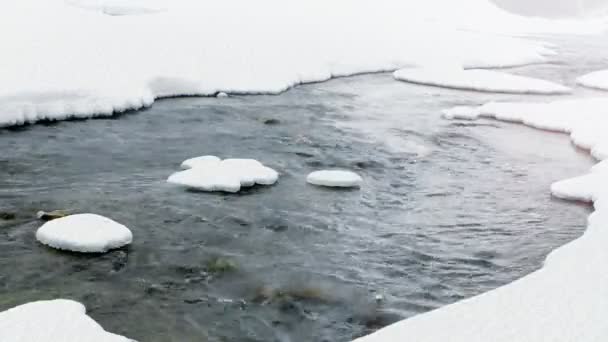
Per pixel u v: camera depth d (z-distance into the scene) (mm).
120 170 9234
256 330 5262
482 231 7566
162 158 9906
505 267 6590
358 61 20031
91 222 7000
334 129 12336
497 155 11078
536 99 16609
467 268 6555
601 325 4395
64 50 14555
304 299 5801
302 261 6594
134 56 15297
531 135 12586
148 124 11859
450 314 4672
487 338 4281
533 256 6867
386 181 9383
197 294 5824
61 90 11961
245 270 6328
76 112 11867
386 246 7051
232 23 22016
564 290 4988
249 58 17359
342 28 25359
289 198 8414
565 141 12180
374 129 12531
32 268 6145
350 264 6566
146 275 6133
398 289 6051
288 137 11539
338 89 16672
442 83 18094
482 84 18016
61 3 20703
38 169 9062
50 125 11320
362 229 7516
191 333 5168
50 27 16594
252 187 8750
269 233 7270
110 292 5781
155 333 5145
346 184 8992
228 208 7941
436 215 8070
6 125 10953
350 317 5516
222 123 12258
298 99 15000
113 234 6730
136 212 7656
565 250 5918
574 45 31000
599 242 6137
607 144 11258
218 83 15125
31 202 7812
